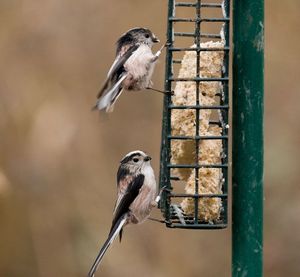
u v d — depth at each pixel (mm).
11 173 14727
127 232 14859
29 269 14711
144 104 15250
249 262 9812
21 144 14742
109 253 14625
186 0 15141
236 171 9828
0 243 14711
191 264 14844
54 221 14711
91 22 15391
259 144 9789
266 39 15477
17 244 14773
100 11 15445
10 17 15289
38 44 15242
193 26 14758
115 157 15008
